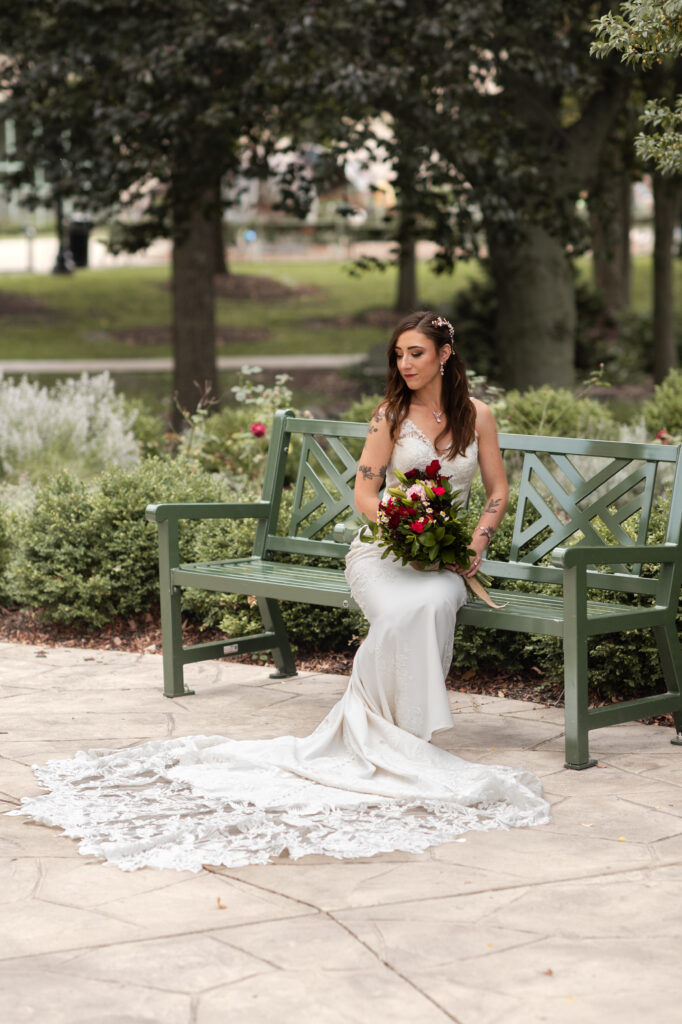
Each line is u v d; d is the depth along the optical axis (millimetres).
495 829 3607
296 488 5496
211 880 3250
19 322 26766
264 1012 2553
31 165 12055
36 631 6512
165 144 11383
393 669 4223
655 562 4379
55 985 2668
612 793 3908
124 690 5324
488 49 10641
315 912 3035
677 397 8922
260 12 9977
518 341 12859
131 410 9984
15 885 3221
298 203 11836
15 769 4219
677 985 2645
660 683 4914
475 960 2766
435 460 4398
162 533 5188
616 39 4965
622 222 24562
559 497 4734
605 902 3068
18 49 11203
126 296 30719
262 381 19000
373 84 9750
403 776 3961
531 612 4367
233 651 5402
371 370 18422
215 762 4230
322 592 4730
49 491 6660
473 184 10719
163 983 2676
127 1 10648
